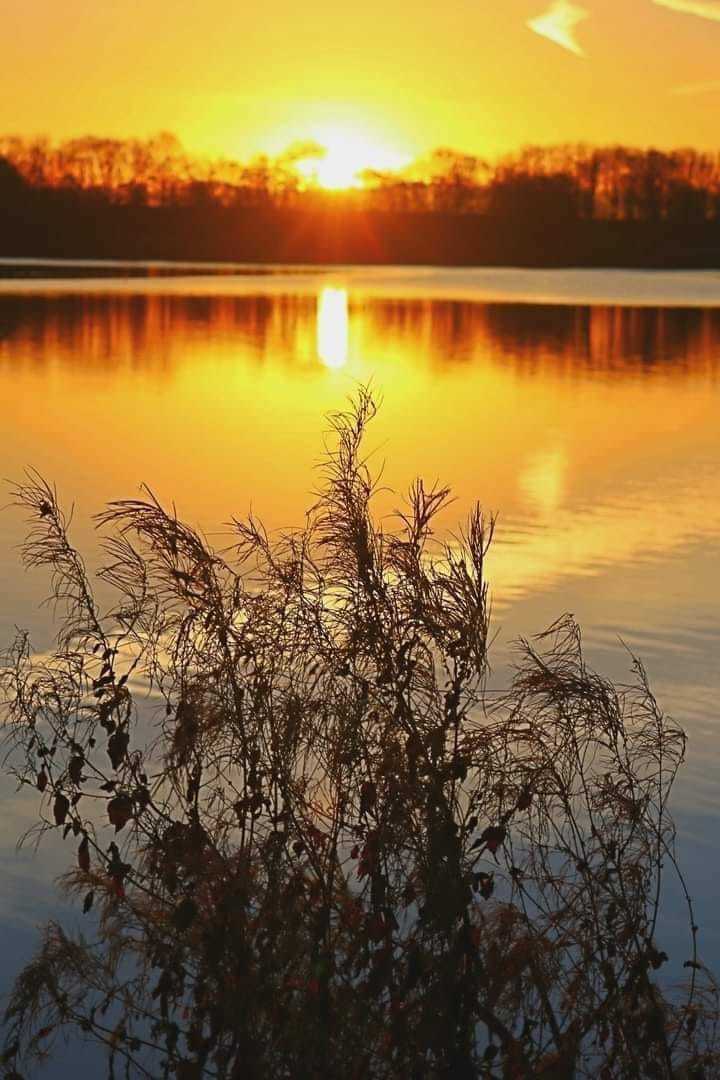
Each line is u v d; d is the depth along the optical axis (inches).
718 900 355.3
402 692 268.5
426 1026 252.1
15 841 372.8
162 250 7352.4
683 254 7450.8
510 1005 262.4
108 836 374.3
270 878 261.1
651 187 7406.5
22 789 395.2
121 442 1194.0
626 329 2807.6
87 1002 296.2
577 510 906.7
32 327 2568.9
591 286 5157.5
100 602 605.9
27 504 297.6
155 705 425.7
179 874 269.3
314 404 1482.5
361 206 7608.3
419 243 7598.4
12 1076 274.8
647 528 849.5
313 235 7514.8
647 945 262.2
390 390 1637.6
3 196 7190.0
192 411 1412.4
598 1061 268.4
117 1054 279.4
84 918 336.2
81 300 3476.9
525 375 1851.6
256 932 260.8
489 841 262.5
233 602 281.6
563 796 271.0
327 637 273.9
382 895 258.2
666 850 277.9
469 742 269.0
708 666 559.8
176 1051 273.6
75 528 797.2
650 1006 264.1
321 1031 252.8
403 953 258.7
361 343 2343.8
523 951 258.8
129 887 289.7
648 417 1417.3
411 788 259.3
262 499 925.8
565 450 1189.1
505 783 270.5
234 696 268.5
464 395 1603.1
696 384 1758.1
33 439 1205.1
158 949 268.5
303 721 268.1
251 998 256.8
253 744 266.8
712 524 865.5
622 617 635.5
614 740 279.0
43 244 7258.9
